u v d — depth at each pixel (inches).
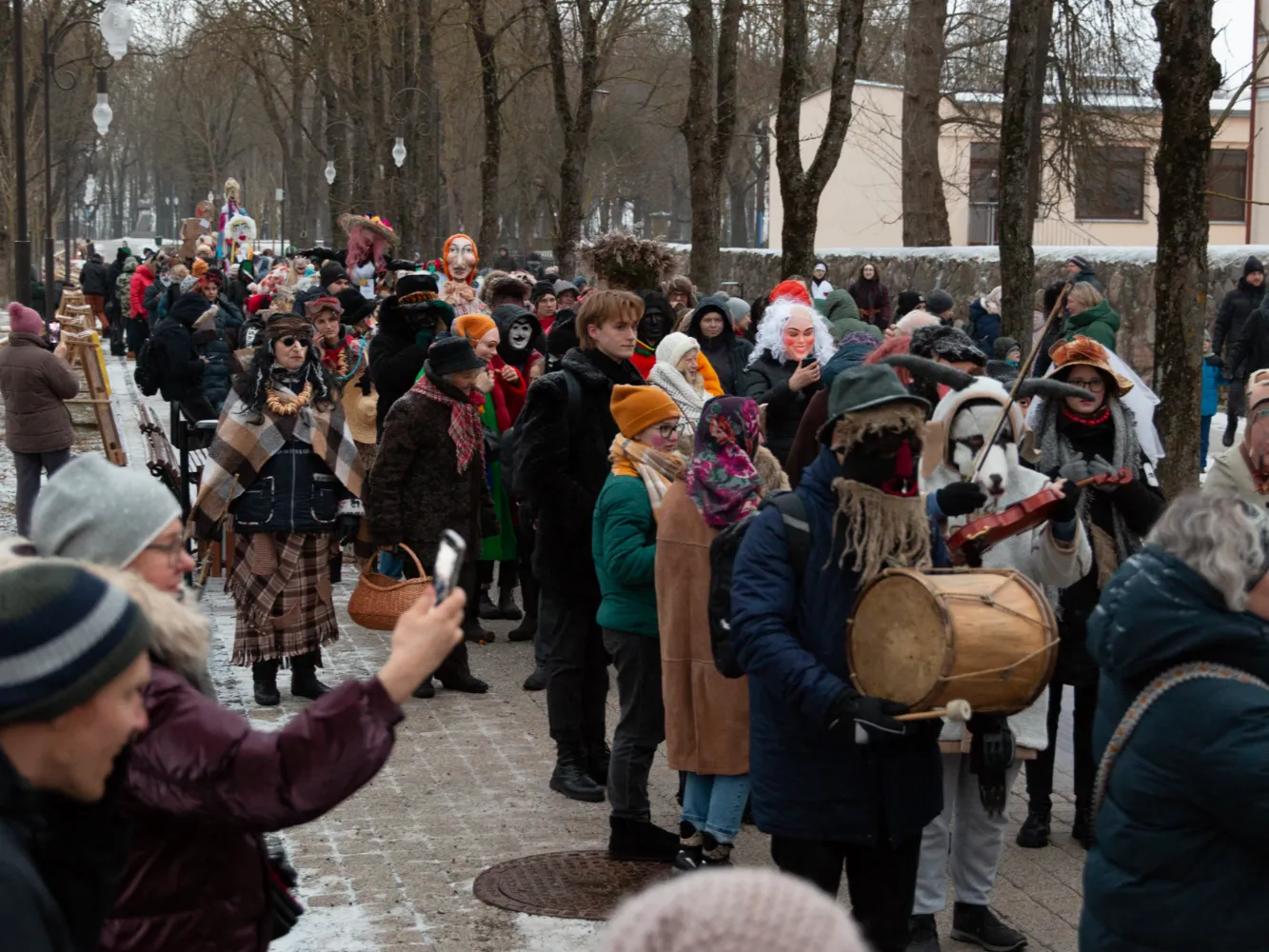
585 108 756.0
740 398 212.7
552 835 243.9
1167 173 308.7
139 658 89.2
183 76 2244.1
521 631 371.2
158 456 416.2
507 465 332.8
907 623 146.3
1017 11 421.4
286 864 137.2
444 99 1317.7
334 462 305.9
